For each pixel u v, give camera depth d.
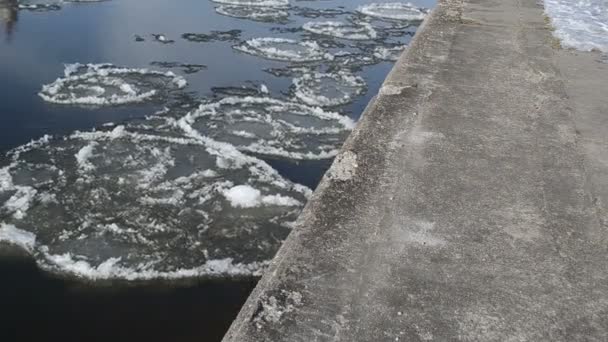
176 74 5.91
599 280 1.73
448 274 1.71
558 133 2.74
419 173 2.26
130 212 3.48
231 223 3.46
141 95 5.28
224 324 2.71
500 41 4.33
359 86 6.00
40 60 6.01
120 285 2.92
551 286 1.69
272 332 1.45
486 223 1.98
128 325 2.66
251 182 3.93
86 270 2.98
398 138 2.55
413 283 1.66
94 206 3.52
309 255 1.74
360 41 7.62
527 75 3.57
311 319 1.50
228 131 4.73
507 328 1.52
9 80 5.44
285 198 3.75
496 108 3.00
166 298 2.86
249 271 3.08
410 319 1.52
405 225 1.92
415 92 3.13
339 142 4.73
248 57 6.61
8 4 7.76
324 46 7.29
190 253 3.17
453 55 3.87
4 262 3.03
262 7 8.86
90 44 6.61
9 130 4.47
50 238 3.21
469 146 2.53
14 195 3.58
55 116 4.77
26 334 2.57
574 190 2.23
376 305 1.56
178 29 7.45
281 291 1.58
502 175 2.31
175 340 2.59
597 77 3.63
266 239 3.35
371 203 2.03
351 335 1.46
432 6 10.00
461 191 2.16
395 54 7.15
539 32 4.68
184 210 3.54
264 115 5.10
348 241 1.81
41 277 2.94
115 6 8.22
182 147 4.35
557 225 1.99
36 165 3.94
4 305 2.74
